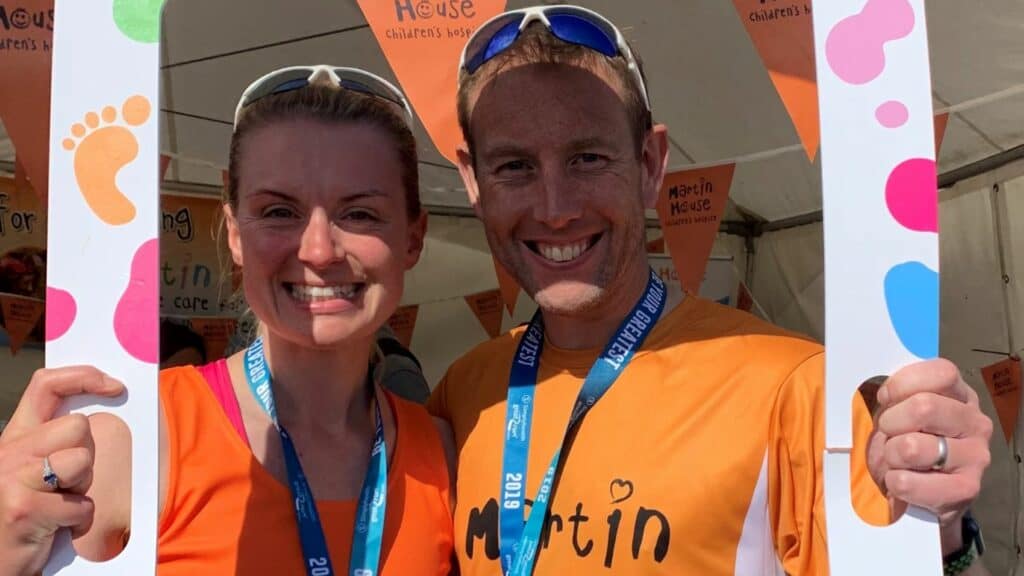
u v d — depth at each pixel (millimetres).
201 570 1357
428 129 1866
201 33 2936
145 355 1091
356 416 1668
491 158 1682
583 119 1602
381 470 1566
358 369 1632
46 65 1851
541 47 1623
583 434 1558
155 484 1070
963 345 3740
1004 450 3578
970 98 3168
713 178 3443
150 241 1102
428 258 4422
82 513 1069
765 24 1708
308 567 1417
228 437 1477
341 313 1530
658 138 1777
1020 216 3443
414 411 1744
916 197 1091
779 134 3539
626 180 1644
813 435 1384
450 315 4465
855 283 1090
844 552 1071
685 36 3012
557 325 1727
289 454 1500
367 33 3061
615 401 1571
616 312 1685
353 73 1622
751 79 3176
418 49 1858
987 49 2869
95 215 1105
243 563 1384
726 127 3504
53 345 1094
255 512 1428
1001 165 3443
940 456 1047
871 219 1094
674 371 1557
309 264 1501
